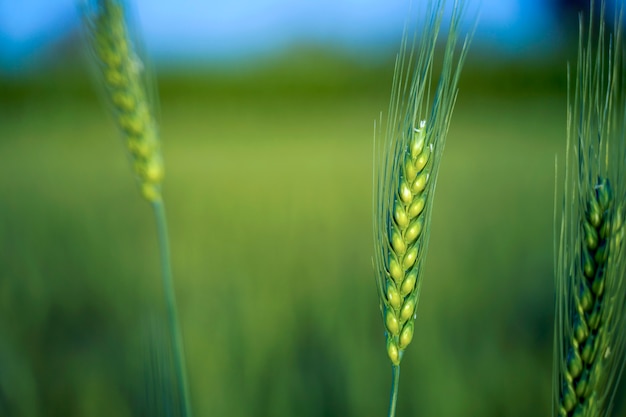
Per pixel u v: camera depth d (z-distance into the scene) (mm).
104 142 4262
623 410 507
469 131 5051
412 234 340
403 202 342
